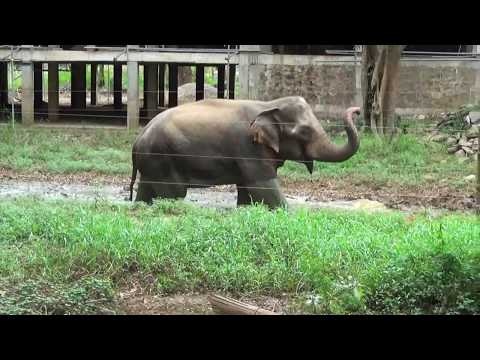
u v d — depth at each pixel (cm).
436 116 2323
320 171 1775
